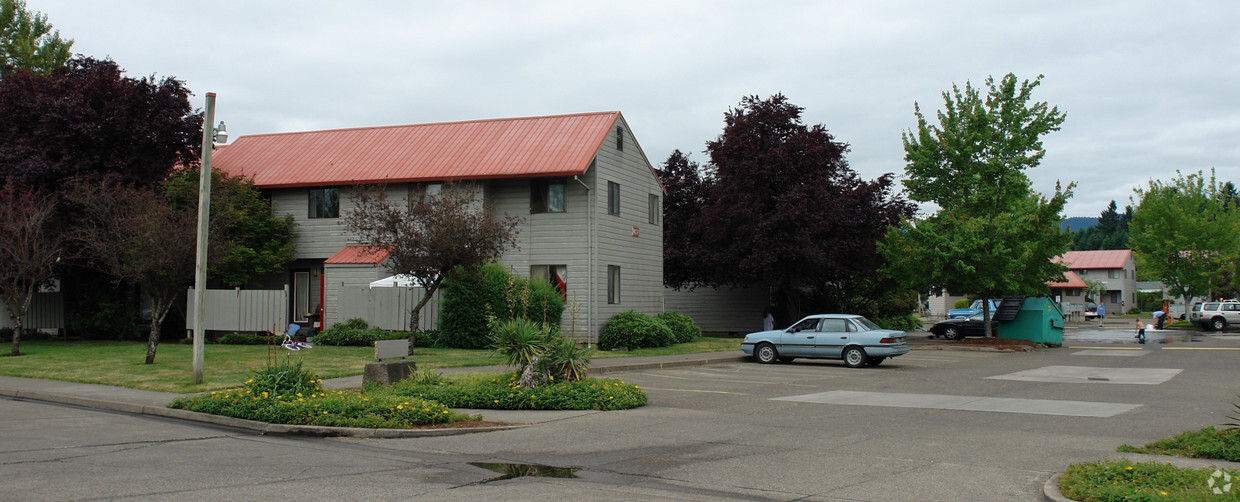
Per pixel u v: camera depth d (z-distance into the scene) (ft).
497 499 25.43
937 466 31.12
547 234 97.25
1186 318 182.50
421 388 50.06
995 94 112.57
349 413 41.32
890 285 138.51
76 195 79.66
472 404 47.83
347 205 101.60
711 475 29.68
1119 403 50.52
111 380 56.29
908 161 116.88
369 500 25.05
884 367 78.74
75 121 86.74
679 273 136.36
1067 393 56.29
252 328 91.40
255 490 26.22
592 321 95.20
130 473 28.73
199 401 44.50
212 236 68.90
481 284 85.35
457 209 79.92
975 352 101.30
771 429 40.45
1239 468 29.14
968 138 111.34
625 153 105.29
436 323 88.48
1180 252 180.45
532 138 101.50
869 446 35.60
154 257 64.39
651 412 46.68
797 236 115.55
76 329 96.89
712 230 123.85
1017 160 111.65
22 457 31.55
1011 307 114.32
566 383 49.70
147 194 73.72
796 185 118.62
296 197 104.68
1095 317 233.76
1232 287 206.90
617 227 101.96
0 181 85.51
